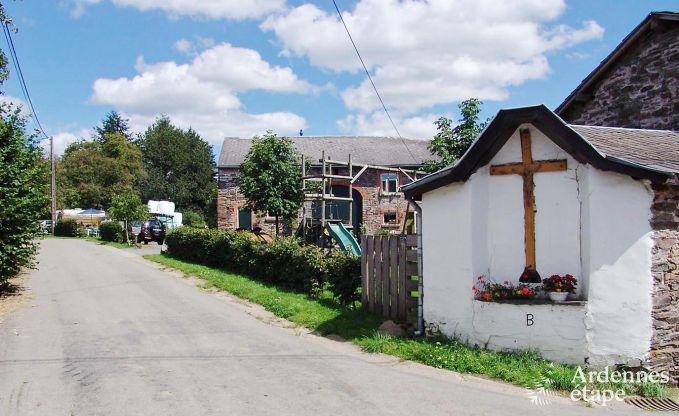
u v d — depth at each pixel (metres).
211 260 19.03
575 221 7.55
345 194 31.73
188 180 68.19
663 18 12.44
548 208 7.75
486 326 7.77
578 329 7.13
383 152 33.75
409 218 19.09
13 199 12.19
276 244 14.12
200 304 12.09
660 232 7.01
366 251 10.50
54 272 18.28
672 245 7.11
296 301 11.60
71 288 14.55
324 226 19.30
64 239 42.38
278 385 6.38
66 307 11.67
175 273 17.94
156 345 8.33
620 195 7.04
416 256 9.30
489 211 8.16
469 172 7.96
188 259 21.45
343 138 36.38
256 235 21.27
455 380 6.74
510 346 7.56
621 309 7.01
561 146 7.43
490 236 8.14
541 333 7.35
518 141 7.93
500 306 7.64
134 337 8.87
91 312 11.09
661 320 7.00
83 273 18.00
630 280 6.99
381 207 31.42
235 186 31.44
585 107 14.89
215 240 18.64
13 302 12.27
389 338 8.44
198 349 8.10
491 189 8.14
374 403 5.82
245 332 9.31
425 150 34.78
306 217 21.47
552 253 7.72
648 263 6.95
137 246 33.22
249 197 21.53
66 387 6.23
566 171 7.62
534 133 7.82
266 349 8.15
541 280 7.75
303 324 9.88
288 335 9.12
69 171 64.31
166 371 6.92
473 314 7.91
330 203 20.81
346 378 6.71
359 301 11.41
